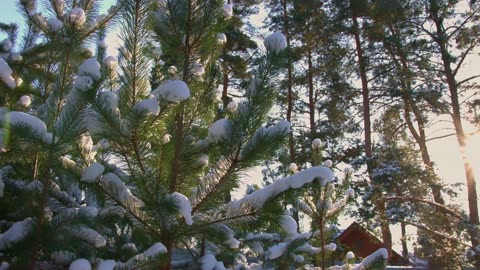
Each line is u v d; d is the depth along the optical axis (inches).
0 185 119.6
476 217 652.7
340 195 205.3
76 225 109.3
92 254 125.5
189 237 112.8
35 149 103.0
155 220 106.7
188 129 127.4
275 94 101.3
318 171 103.7
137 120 95.8
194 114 129.0
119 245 146.6
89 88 92.8
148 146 106.3
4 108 125.4
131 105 110.0
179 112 122.5
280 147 100.5
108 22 154.3
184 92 95.7
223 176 106.5
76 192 147.7
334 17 687.1
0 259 109.4
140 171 105.0
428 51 683.4
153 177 102.3
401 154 629.0
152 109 95.6
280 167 190.4
